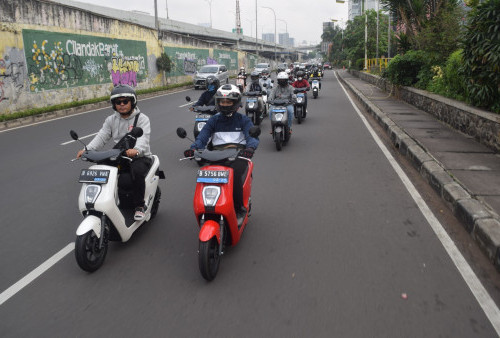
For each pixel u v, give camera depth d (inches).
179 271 156.7
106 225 163.0
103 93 914.7
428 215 205.8
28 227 203.0
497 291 137.2
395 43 751.7
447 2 617.9
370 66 1507.1
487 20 320.8
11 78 631.2
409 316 124.0
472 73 347.3
